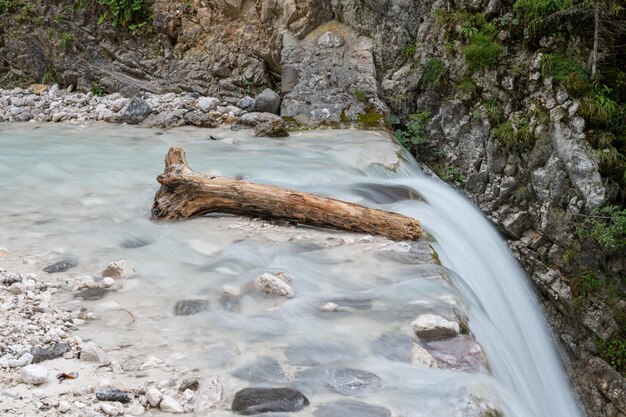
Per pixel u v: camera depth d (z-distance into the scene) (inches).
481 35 442.6
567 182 409.4
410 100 466.0
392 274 212.1
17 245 234.4
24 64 569.9
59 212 276.5
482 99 441.7
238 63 514.9
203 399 138.4
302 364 156.3
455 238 300.0
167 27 530.3
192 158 360.8
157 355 159.3
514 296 326.3
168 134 435.8
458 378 151.9
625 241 398.6
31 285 195.8
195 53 529.0
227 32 517.7
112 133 441.4
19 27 569.0
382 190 320.5
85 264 218.2
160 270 214.5
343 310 185.3
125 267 209.0
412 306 186.5
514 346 283.3
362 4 484.4
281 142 410.0
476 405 139.3
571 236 407.8
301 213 257.1
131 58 542.6
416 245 240.8
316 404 138.8
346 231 253.9
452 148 447.8
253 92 514.0
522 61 434.9
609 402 393.1
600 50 430.9
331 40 486.0
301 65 483.5
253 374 150.9
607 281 407.5
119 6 535.5
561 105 413.1
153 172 337.1
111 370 151.1
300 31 493.4
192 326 175.8
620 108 417.4
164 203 267.0
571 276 409.1
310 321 178.5
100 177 327.0
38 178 327.3
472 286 276.7
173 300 191.5
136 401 137.9
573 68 416.5
